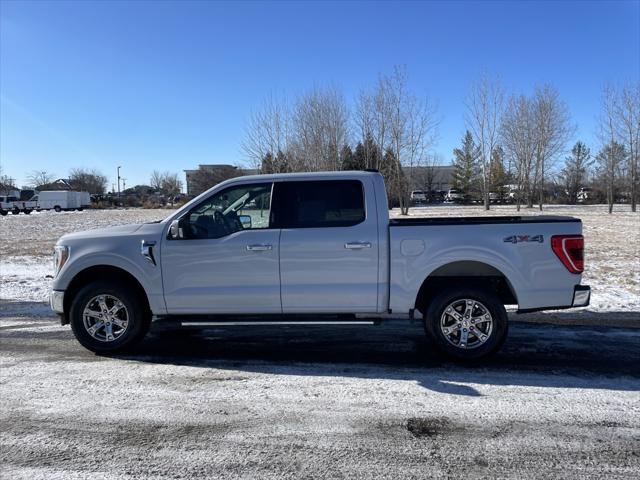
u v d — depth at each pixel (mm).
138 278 5223
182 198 82188
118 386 4496
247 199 5262
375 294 5043
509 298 5320
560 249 4871
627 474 3043
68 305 5480
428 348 5582
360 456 3271
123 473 3084
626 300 7840
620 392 4309
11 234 23875
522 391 4340
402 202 39000
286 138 34438
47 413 3941
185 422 3779
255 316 5250
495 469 3107
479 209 49812
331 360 5199
